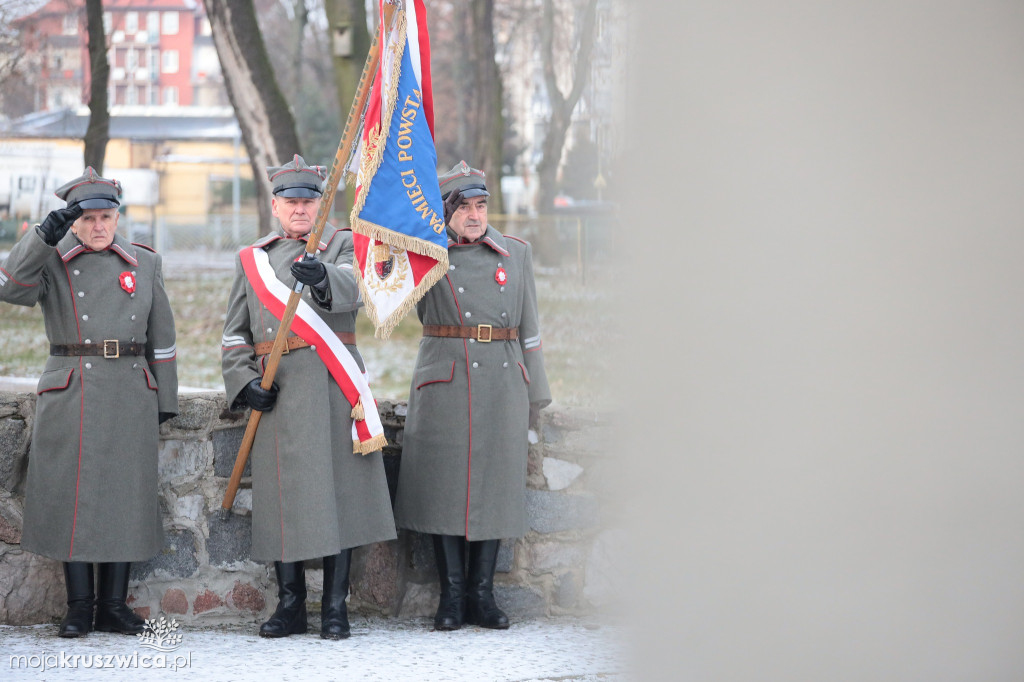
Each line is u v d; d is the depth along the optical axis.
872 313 3.53
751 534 3.70
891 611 3.57
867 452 3.58
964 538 3.53
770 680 3.60
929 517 3.54
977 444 3.51
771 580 3.66
